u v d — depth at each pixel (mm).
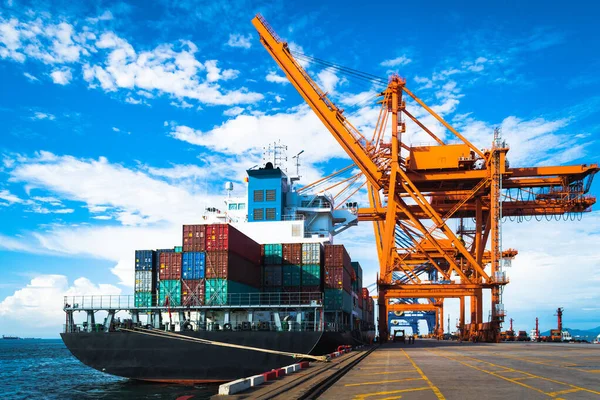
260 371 38469
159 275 43344
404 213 75500
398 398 16203
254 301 49000
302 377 21141
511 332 119750
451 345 65875
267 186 67625
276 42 65562
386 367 28469
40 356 117938
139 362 39531
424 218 79125
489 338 71812
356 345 62844
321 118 65688
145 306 41969
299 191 74938
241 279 45469
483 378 22281
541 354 42438
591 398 16250
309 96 65188
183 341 39219
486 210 76500
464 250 65688
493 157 64688
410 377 22750
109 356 39938
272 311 41281
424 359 35562
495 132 65312
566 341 108312
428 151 66188
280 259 51062
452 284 67562
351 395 16891
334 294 52312
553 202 72000
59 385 51188
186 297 42312
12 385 52625
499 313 65688
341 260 52812
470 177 66125
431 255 87188
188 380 39406
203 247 42781
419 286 68188
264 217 66750
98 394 40031
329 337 43688
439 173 66562
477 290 67938
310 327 44844
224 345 38719
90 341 40344
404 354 42500
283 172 72625
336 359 33562
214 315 42219
